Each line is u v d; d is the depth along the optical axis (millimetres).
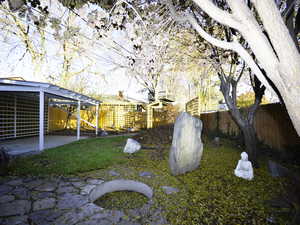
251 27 1359
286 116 4531
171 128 8719
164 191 2643
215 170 3590
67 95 6527
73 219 1882
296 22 2490
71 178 3039
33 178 2996
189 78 12844
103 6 2428
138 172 3438
